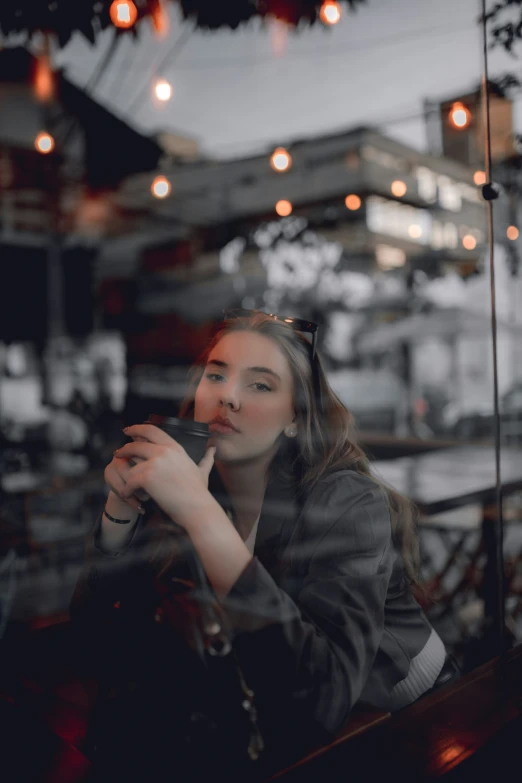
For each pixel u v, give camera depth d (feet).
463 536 9.39
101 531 3.51
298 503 3.77
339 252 32.63
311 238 31.65
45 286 28.22
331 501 3.49
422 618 4.14
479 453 12.14
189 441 3.07
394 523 4.04
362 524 3.36
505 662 3.98
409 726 3.18
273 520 3.78
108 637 3.00
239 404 3.80
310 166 28.94
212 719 2.70
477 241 16.97
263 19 8.61
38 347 28.30
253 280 35.81
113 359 30.48
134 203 30.35
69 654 4.32
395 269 33.45
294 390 3.89
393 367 41.24
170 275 32.76
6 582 6.20
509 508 9.11
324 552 3.30
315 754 2.82
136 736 2.75
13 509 13.39
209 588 2.82
